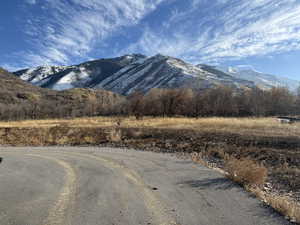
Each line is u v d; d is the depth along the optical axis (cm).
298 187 584
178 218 343
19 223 328
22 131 1917
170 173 636
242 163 615
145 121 2489
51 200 424
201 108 4331
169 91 4241
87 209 379
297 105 4975
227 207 385
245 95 5025
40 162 825
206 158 973
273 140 1096
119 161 833
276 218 344
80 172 656
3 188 504
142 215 354
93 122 2752
